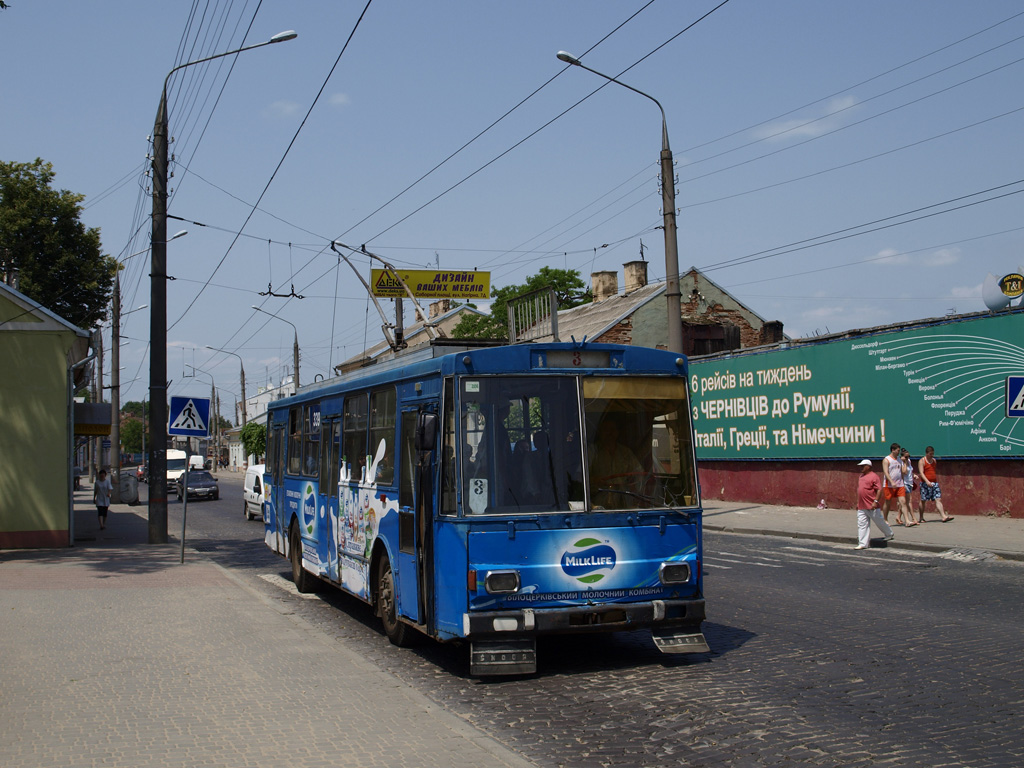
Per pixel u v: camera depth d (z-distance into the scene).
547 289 11.52
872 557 17.42
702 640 8.60
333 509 12.52
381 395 10.53
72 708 7.18
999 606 11.53
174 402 17.75
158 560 18.64
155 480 22.59
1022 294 21.11
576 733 6.62
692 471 8.80
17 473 21.08
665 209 22.72
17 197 36.88
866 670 8.18
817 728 6.51
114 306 40.25
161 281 22.62
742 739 6.32
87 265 37.34
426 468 8.64
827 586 13.66
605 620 8.20
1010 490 21.12
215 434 96.00
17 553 20.20
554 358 8.51
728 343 41.12
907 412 23.77
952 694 7.31
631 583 8.34
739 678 8.05
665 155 22.67
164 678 8.22
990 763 5.70
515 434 8.29
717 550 19.28
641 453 8.62
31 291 35.91
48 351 21.34
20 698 7.52
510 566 8.02
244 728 6.60
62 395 21.41
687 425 8.85
